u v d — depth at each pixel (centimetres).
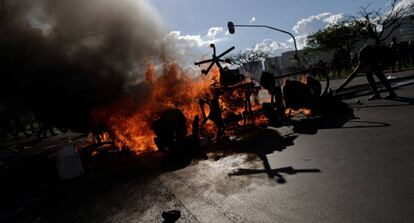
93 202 452
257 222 300
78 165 613
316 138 588
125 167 629
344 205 302
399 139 481
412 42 1848
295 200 333
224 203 360
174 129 671
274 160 496
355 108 815
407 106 719
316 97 834
